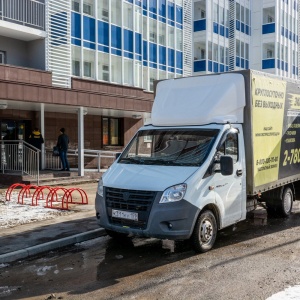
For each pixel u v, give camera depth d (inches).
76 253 283.7
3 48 731.4
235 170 300.4
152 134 311.7
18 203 466.3
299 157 401.4
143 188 257.9
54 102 645.3
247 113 313.1
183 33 1170.6
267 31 1514.5
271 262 251.6
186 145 291.4
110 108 757.9
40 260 268.5
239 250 280.2
